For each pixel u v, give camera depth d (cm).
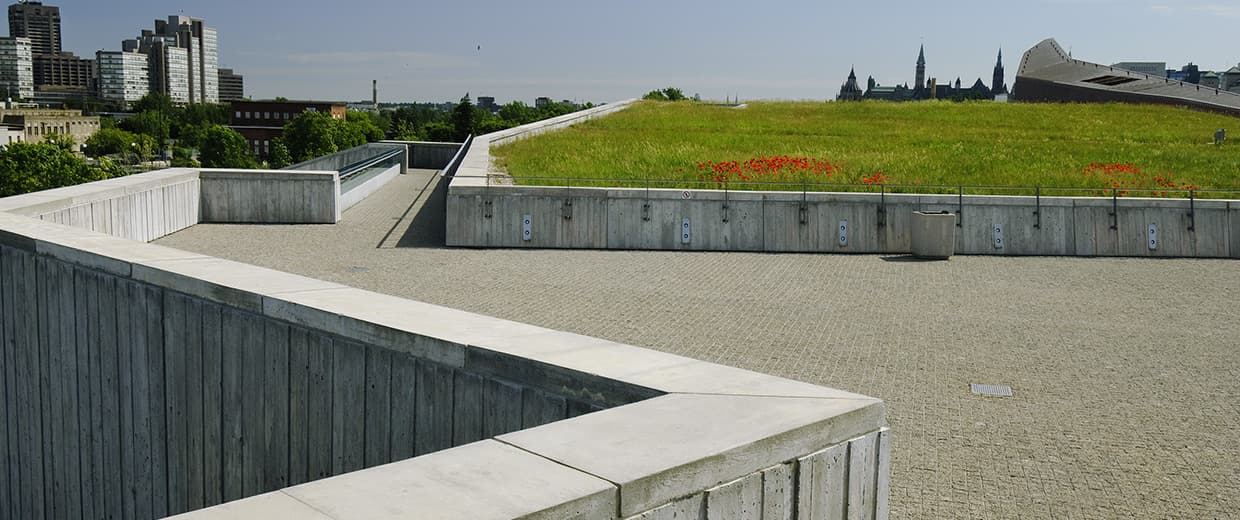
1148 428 906
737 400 484
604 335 1250
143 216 1938
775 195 2133
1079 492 744
